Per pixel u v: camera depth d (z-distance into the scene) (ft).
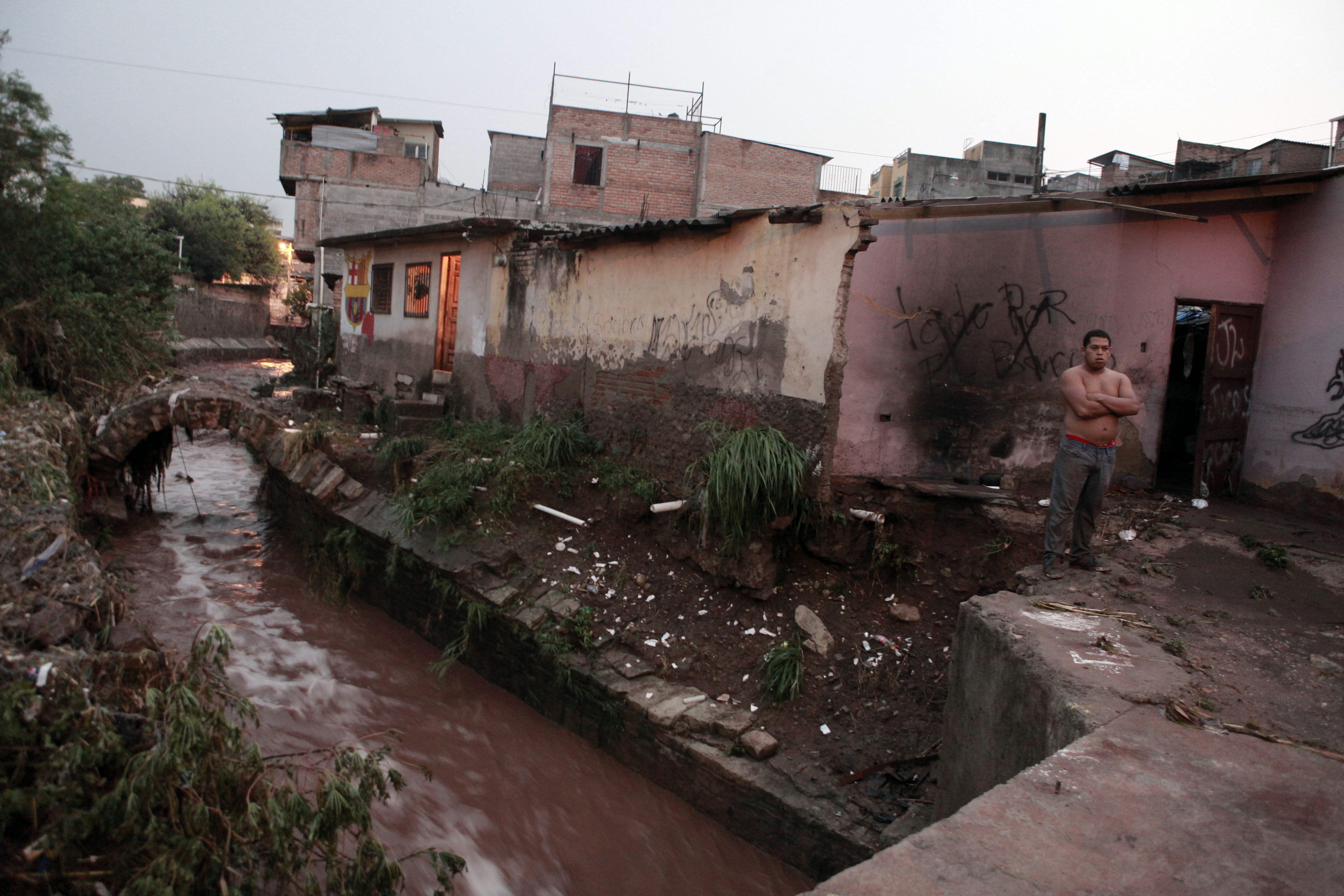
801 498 24.94
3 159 42.24
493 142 107.04
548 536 29.76
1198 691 13.23
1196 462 28.02
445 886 15.76
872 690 21.83
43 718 13.75
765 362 27.12
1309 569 20.24
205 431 65.10
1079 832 9.22
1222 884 8.32
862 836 17.74
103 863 12.83
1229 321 27.73
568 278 37.09
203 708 14.20
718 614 25.02
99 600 19.43
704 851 19.95
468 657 28.60
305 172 91.04
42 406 33.96
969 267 26.89
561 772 23.11
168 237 52.80
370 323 55.93
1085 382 19.08
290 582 35.53
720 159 85.15
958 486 25.95
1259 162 72.84
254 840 13.99
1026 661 14.14
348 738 24.06
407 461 36.14
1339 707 13.12
